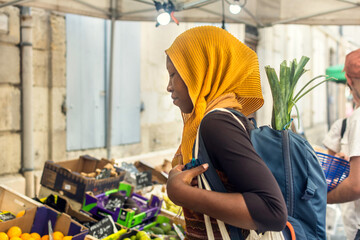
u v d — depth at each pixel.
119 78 5.16
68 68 4.34
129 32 5.29
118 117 5.19
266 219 0.87
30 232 2.13
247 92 1.17
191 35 1.12
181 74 1.09
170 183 1.00
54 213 2.14
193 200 0.94
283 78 1.33
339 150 2.18
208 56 1.09
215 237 1.04
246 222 0.89
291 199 1.08
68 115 4.39
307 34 11.35
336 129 2.19
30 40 3.70
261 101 1.22
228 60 1.11
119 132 5.23
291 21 4.19
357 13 3.81
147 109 5.79
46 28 4.03
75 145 4.52
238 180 0.91
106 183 2.66
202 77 1.09
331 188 1.65
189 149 1.09
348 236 2.05
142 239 2.28
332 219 3.55
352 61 1.91
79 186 2.43
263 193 0.88
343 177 1.64
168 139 6.35
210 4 3.69
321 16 4.04
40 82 4.02
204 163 0.99
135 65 5.46
